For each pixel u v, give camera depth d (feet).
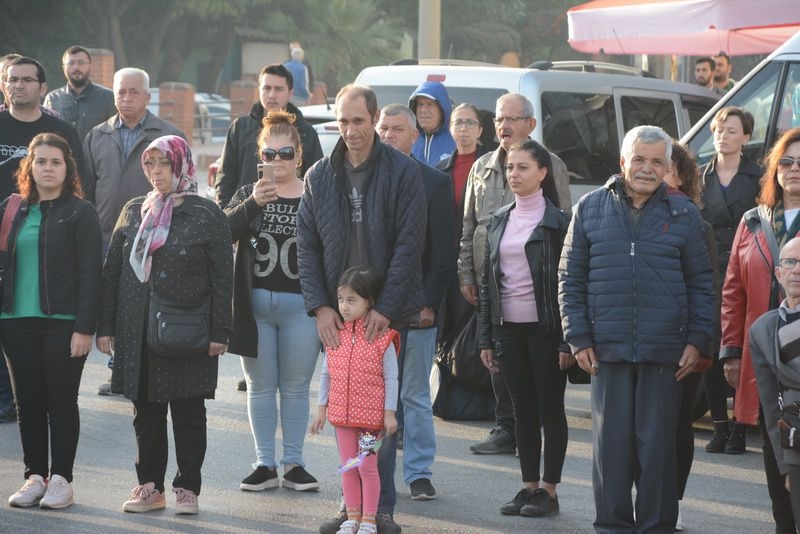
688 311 25.90
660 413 25.76
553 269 28.37
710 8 53.67
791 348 23.84
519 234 28.81
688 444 27.81
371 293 26.68
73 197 29.43
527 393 29.25
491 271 29.22
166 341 27.58
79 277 29.07
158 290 28.02
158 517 28.50
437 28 80.07
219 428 37.24
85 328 28.94
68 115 47.24
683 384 27.14
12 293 28.96
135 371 28.19
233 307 30.17
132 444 35.17
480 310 30.12
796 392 24.03
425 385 30.60
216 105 156.87
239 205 29.86
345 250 27.20
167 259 27.96
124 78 41.75
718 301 34.40
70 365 29.19
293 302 30.14
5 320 29.19
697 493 31.63
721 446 35.91
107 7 174.09
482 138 45.80
